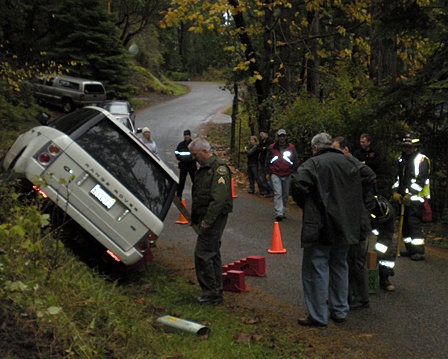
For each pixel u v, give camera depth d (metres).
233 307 7.85
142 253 8.27
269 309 7.88
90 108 9.19
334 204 6.92
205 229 7.78
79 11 38.59
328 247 7.11
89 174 8.05
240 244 11.71
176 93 62.41
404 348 6.61
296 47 23.20
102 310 5.97
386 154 15.59
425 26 14.07
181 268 9.78
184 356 5.74
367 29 23.61
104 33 40.16
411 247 10.69
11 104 24.30
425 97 13.09
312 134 17.11
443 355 6.44
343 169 7.01
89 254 8.39
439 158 14.05
